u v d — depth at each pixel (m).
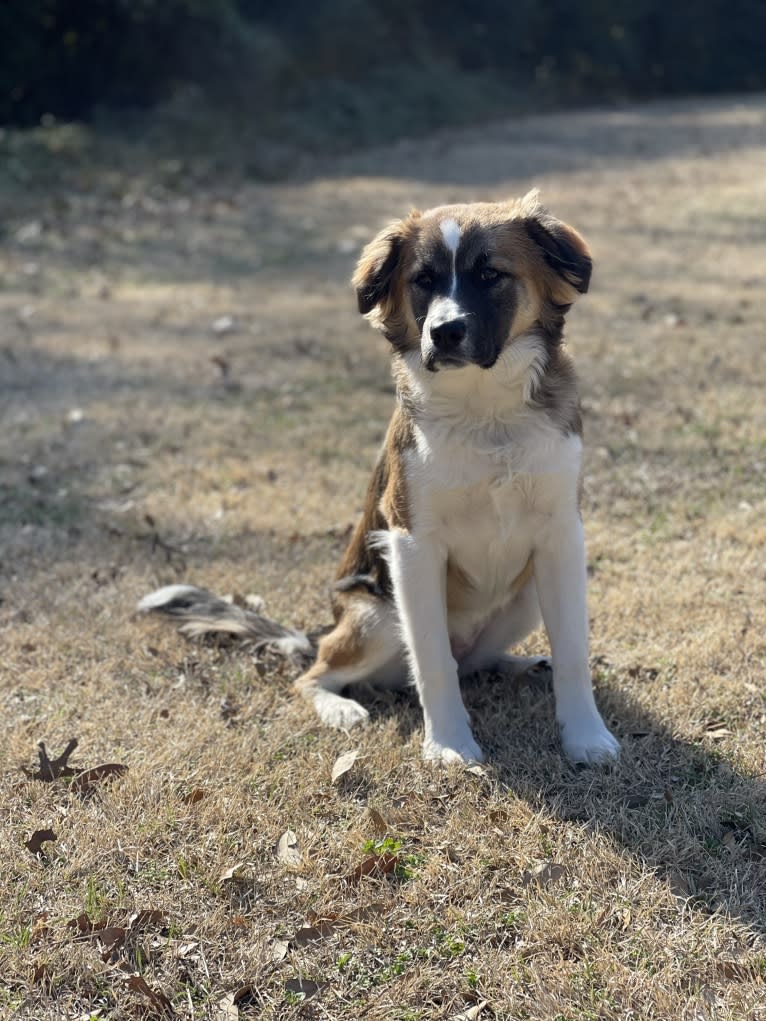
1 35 8.92
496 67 14.23
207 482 2.98
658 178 7.66
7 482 3.00
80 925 1.77
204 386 3.70
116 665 2.29
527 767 2.01
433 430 2.03
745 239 5.65
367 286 2.11
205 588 2.52
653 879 1.81
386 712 2.19
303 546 2.67
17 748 2.07
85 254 5.89
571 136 10.59
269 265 5.58
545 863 1.83
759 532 2.60
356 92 11.27
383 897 1.80
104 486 2.98
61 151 8.28
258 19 11.69
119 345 4.21
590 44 14.86
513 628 2.24
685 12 15.49
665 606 2.37
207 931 1.77
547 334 2.07
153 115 9.61
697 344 3.88
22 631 2.38
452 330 1.96
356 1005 1.68
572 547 2.05
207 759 2.04
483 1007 1.68
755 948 1.72
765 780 1.95
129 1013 1.68
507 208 2.10
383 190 7.61
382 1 12.85
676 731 2.07
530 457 2.01
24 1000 1.70
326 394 3.57
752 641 2.25
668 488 2.84
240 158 8.85
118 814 1.93
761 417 3.19
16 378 3.85
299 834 1.90
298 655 2.29
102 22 9.38
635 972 1.69
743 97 14.98
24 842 1.90
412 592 2.06
